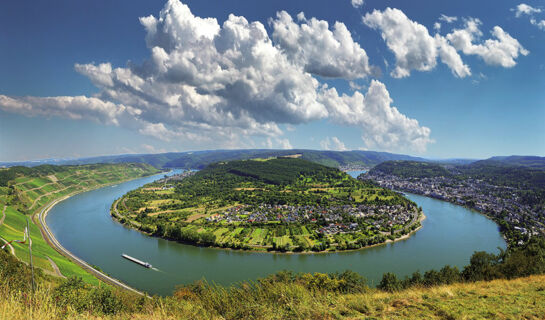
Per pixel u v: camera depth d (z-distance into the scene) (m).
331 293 13.70
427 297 13.66
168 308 12.12
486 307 12.10
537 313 11.52
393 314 11.19
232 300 12.51
